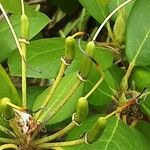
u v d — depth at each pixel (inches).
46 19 19.3
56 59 18.2
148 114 18.1
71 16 24.3
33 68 18.0
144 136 17.6
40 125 15.2
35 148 15.5
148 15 18.9
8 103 14.3
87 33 22.3
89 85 17.8
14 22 19.5
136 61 18.8
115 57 19.7
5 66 21.3
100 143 16.5
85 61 14.7
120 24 19.4
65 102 15.3
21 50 15.5
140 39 18.9
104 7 19.9
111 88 18.4
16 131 15.3
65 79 16.7
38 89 19.0
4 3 19.8
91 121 17.0
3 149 15.6
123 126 17.2
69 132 16.7
